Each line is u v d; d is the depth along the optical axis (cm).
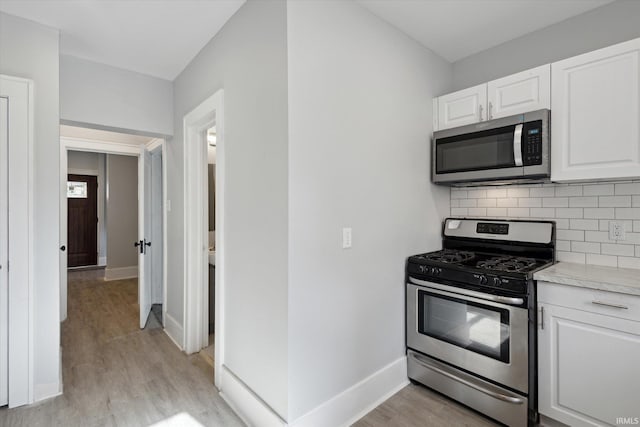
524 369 173
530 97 201
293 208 157
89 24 210
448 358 204
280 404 162
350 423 183
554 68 191
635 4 188
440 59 259
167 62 265
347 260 185
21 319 197
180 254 289
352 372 188
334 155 176
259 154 176
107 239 561
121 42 233
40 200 206
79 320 356
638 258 188
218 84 219
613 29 195
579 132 182
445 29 221
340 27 179
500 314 181
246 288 189
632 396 148
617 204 195
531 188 230
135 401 204
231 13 200
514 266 194
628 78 166
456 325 201
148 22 209
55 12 197
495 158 209
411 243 233
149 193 377
